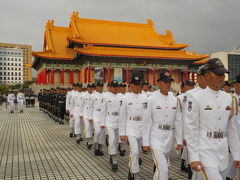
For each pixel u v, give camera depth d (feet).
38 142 46.52
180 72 257.14
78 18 257.96
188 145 14.93
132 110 25.61
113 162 29.43
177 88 243.40
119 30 262.47
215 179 13.92
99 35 247.70
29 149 40.83
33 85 277.64
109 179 26.53
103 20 264.11
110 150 30.09
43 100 111.55
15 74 627.46
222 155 14.69
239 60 381.81
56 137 51.60
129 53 223.92
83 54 207.51
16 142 46.60
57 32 259.19
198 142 14.89
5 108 137.49
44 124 72.38
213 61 14.39
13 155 37.01
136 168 24.12
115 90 32.07
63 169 30.09
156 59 236.43
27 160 34.22
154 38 265.54
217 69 14.01
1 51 610.65
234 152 15.21
